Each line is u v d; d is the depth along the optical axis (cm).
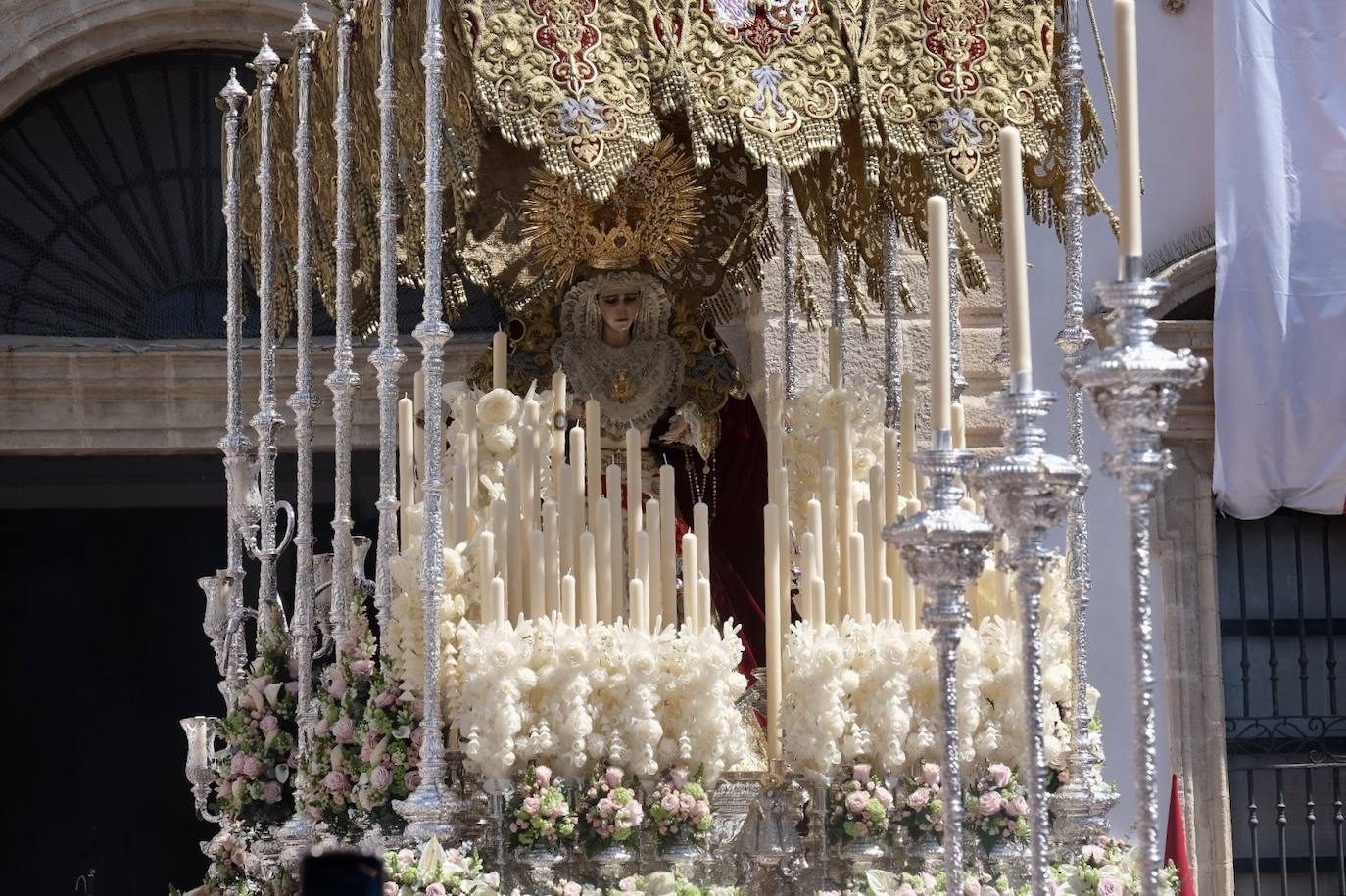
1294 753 1373
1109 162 1299
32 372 1299
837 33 812
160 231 1346
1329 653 1385
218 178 1350
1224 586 1380
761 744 838
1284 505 1269
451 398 935
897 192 921
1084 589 859
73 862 1484
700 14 789
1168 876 836
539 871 743
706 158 775
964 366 1253
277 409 1337
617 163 762
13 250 1323
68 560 1522
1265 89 1248
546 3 765
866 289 1190
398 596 807
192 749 966
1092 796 825
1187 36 1320
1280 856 1359
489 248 974
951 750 551
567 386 970
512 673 746
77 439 1316
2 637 1504
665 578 827
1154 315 1305
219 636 988
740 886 777
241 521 983
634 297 982
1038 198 932
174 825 1500
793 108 798
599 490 844
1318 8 1259
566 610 795
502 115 752
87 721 1505
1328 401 1241
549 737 753
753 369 1237
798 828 798
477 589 802
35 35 1276
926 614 557
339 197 870
